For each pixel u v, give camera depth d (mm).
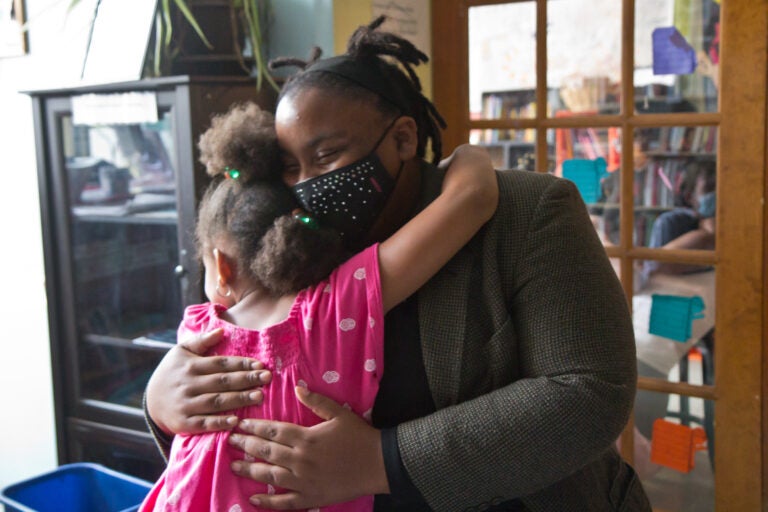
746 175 2094
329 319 958
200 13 2020
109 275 2266
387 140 1040
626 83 2219
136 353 2250
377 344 958
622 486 1157
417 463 913
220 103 1893
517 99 2365
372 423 1012
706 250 2189
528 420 902
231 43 2057
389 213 1066
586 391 906
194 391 1000
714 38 2117
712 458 2252
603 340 938
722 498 2223
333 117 1002
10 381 2645
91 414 2215
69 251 2182
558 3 2281
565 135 2328
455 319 991
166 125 1994
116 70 1993
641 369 2316
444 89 2430
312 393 943
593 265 981
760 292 2111
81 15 2193
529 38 2326
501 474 910
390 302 962
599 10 2236
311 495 923
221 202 1048
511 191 1034
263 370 968
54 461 2580
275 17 2121
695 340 2232
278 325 966
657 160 2229
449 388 979
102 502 1975
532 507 1032
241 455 961
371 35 1043
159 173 2045
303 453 918
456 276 1008
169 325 2172
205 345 1032
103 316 2270
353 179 1016
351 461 925
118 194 2143
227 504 939
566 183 1044
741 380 2164
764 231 2090
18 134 2469
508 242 1001
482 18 2375
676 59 2164
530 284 972
